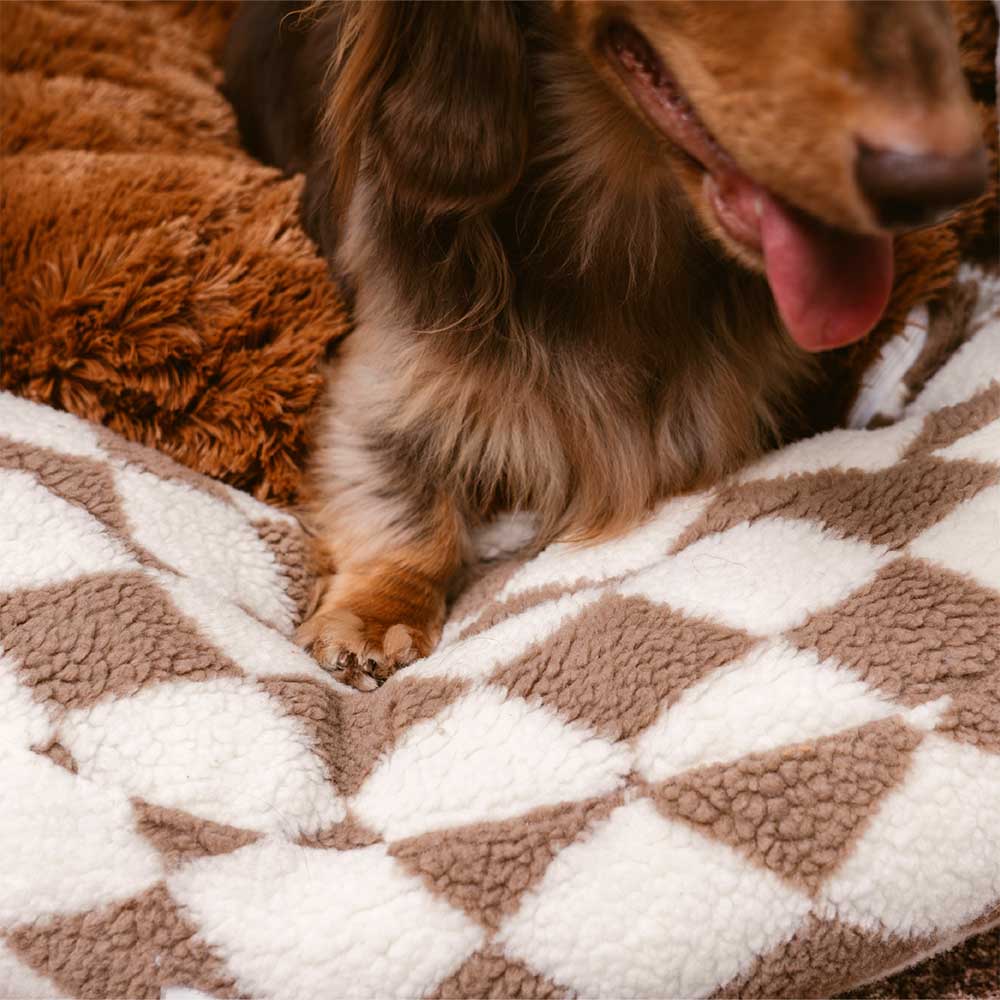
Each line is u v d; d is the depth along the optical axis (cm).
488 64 96
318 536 125
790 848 80
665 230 109
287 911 81
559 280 111
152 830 84
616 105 98
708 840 81
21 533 101
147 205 132
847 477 109
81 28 174
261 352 128
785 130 70
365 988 78
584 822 83
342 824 87
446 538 122
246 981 79
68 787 85
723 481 118
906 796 82
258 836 84
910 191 66
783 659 90
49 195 130
